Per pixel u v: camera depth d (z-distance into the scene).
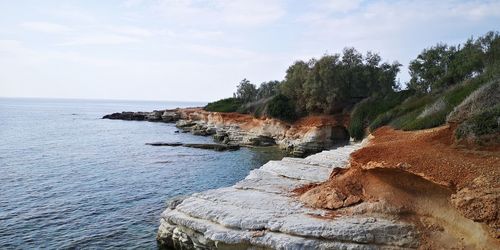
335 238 14.61
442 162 15.16
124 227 22.88
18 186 32.38
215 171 41.19
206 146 59.50
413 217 15.12
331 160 27.80
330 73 59.88
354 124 52.25
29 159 46.28
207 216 17.08
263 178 22.88
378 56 63.88
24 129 87.75
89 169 40.88
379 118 44.12
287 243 14.59
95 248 19.94
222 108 87.31
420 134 24.70
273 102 64.38
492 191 12.42
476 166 14.20
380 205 15.87
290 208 17.12
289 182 21.97
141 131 89.12
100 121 120.06
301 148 55.50
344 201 16.81
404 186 15.95
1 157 47.25
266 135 63.50
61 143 63.56
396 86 62.78
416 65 50.62
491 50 36.84
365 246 14.41
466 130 17.48
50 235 21.61
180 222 17.64
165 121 119.19
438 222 14.52
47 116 142.75
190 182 35.56
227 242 15.54
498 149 15.55
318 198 17.58
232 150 58.06
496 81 19.97
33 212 25.44
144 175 38.28
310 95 61.41
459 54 43.28
